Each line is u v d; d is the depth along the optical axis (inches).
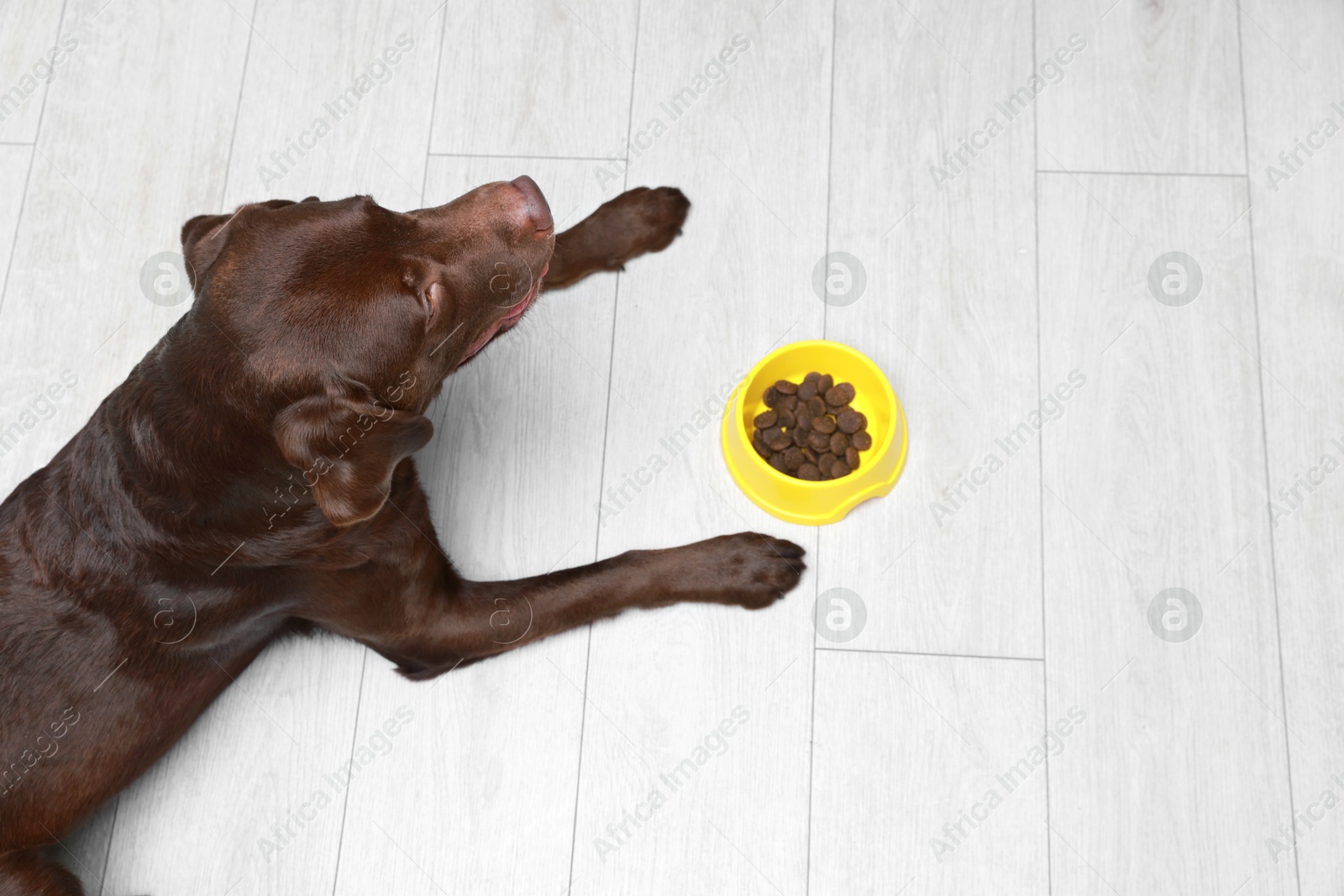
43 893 68.2
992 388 82.4
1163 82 88.7
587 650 78.3
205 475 62.1
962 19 90.7
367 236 60.4
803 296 85.1
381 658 79.0
